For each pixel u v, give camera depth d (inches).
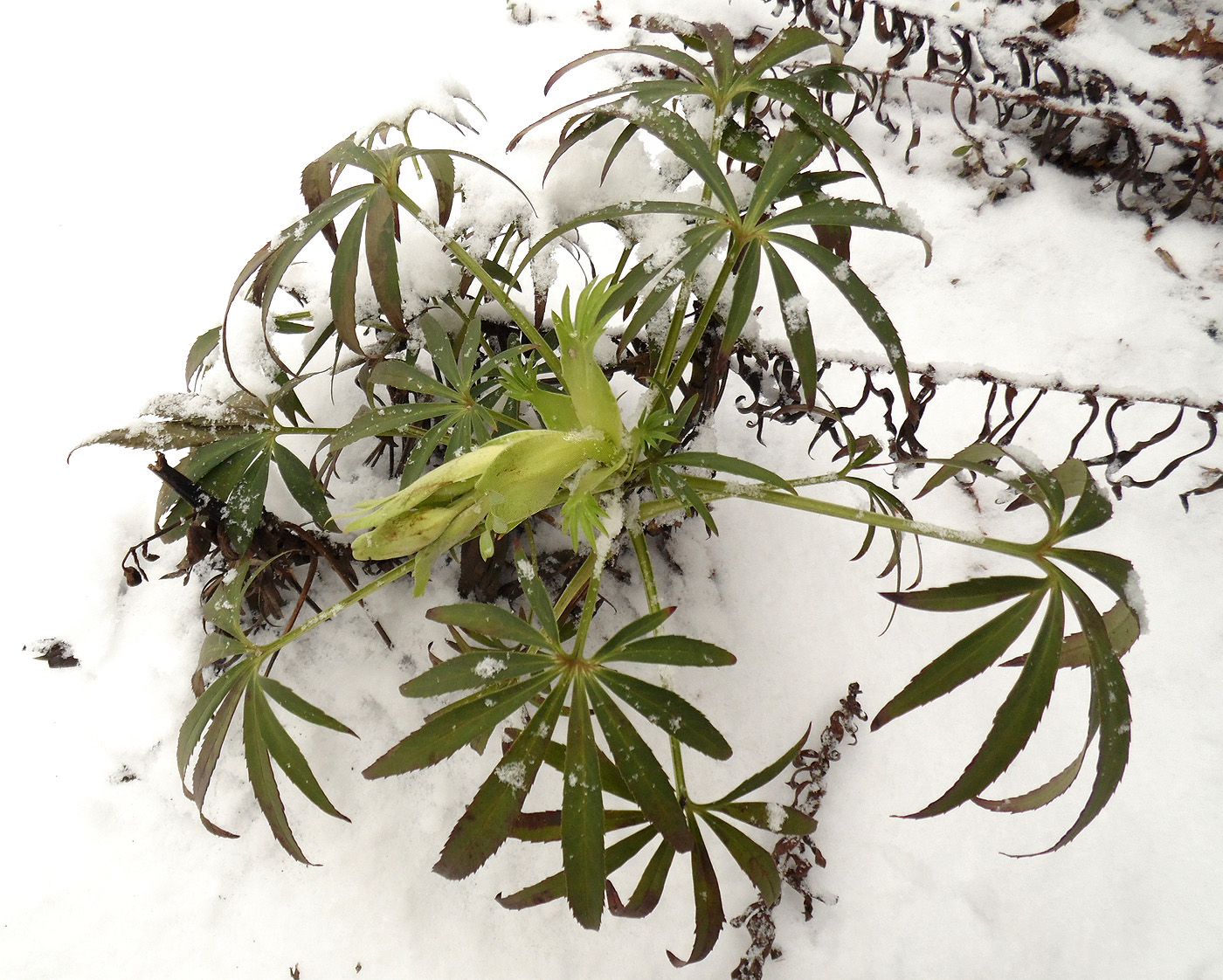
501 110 44.8
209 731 28.8
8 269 40.4
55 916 32.0
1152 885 33.6
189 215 42.0
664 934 32.6
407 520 25.8
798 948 32.9
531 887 27.5
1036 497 26.5
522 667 26.4
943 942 33.0
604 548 28.2
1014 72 43.3
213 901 32.4
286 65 46.9
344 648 34.7
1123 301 41.4
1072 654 28.1
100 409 37.8
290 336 36.6
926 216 43.8
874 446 29.9
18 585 34.8
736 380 39.4
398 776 33.6
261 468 30.7
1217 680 36.0
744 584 36.7
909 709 26.1
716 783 34.4
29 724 33.7
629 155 31.3
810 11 43.6
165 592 34.8
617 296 26.3
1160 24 46.3
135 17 48.3
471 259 28.9
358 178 40.9
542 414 28.0
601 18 48.5
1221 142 40.8
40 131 44.2
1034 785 34.8
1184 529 37.9
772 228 27.3
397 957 32.0
